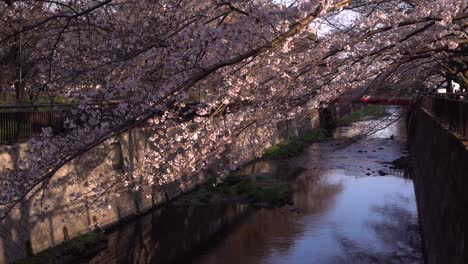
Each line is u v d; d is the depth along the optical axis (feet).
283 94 21.09
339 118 162.61
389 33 22.88
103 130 17.58
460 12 23.04
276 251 48.32
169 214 61.26
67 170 44.32
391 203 65.05
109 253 47.50
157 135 21.36
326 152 110.01
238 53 18.71
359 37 20.77
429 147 49.90
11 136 43.42
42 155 17.29
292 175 85.35
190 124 20.10
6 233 39.99
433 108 59.47
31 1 20.79
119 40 20.38
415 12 22.02
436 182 37.76
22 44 29.40
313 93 23.76
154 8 21.44
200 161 20.74
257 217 60.13
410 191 71.46
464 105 30.19
